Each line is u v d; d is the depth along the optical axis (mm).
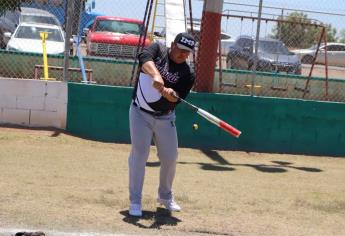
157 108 9055
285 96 21750
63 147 14945
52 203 9773
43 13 26578
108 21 28922
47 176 11789
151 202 10312
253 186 12406
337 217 10281
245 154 16484
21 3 25859
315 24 22062
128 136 16500
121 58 26938
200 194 11234
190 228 8984
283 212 10367
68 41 16125
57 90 16219
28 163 12852
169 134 9289
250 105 16844
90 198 10289
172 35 22422
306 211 10547
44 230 8359
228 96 16703
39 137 15477
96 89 16297
